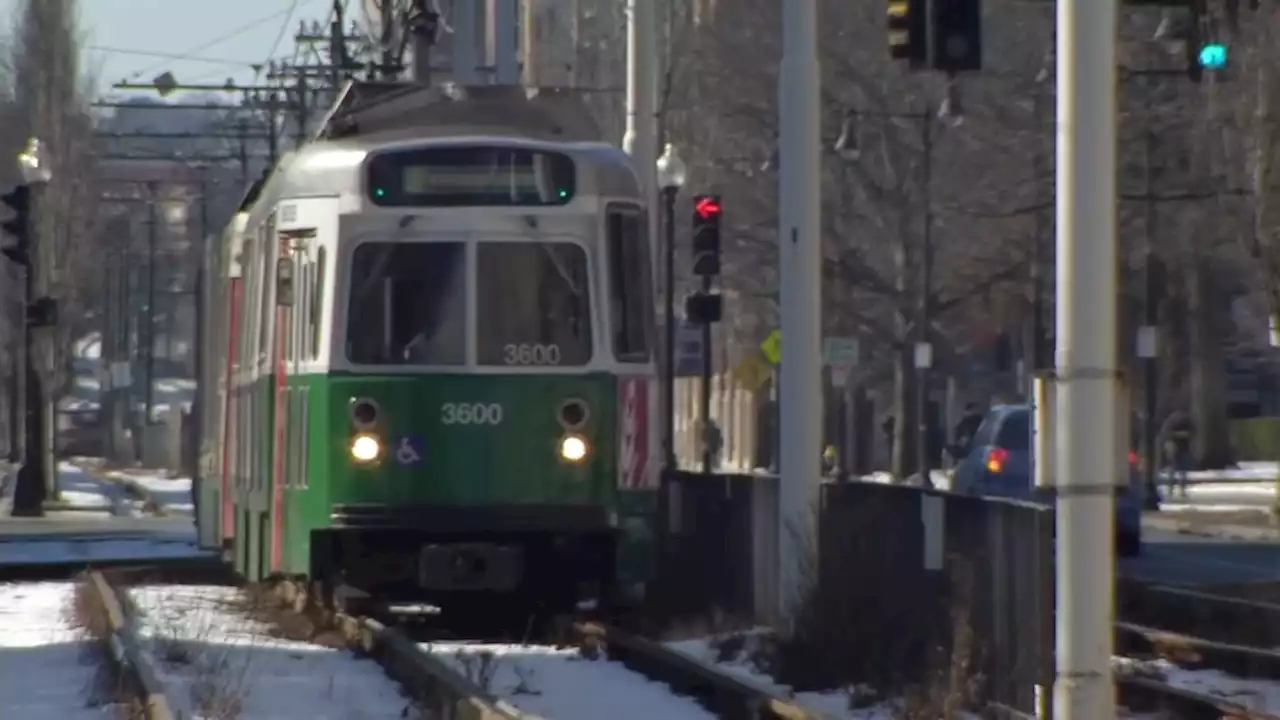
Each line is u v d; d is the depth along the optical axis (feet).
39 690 212.23
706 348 518.78
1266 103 509.35
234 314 308.19
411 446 244.42
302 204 252.83
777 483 249.55
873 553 217.97
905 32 202.69
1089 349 141.18
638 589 259.39
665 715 190.80
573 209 248.11
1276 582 333.21
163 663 220.84
